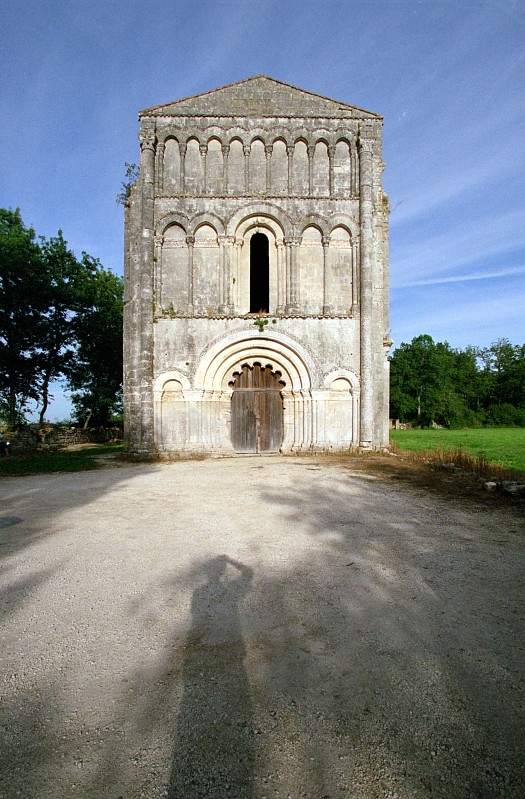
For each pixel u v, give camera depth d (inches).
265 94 915.4
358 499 465.7
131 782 125.0
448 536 337.4
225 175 900.0
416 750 135.1
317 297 900.0
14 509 440.5
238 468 701.9
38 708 153.8
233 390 902.4
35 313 1376.7
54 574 267.3
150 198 873.5
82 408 1804.9
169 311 872.3
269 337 876.6
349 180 913.5
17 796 120.5
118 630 202.5
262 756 133.0
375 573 265.6
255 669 173.2
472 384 3523.6
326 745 136.9
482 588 245.4
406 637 195.6
